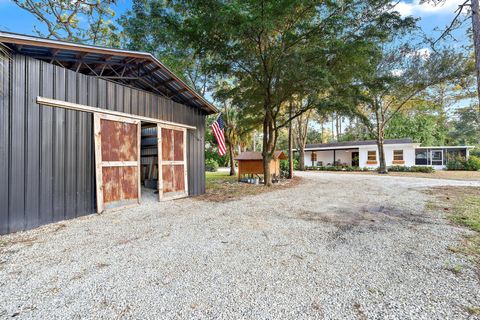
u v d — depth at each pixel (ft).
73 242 9.74
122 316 5.07
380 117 57.31
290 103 35.50
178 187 21.65
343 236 10.32
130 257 8.20
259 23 20.43
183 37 25.18
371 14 21.99
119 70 18.80
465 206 15.85
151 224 12.55
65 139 13.43
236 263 7.68
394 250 8.64
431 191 23.39
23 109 11.67
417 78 42.04
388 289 6.06
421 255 8.14
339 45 23.00
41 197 12.25
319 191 25.03
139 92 18.25
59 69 13.25
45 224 12.36
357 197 20.70
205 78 42.78
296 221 12.97
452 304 5.40
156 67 18.04
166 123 20.66
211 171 68.08
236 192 25.41
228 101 43.06
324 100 25.03
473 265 7.33
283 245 9.30
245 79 30.04
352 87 26.13
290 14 22.80
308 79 22.41
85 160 14.43
